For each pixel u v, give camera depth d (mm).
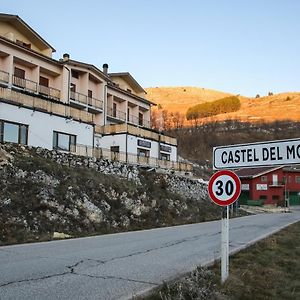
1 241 14273
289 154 5930
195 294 6148
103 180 25438
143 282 7875
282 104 173375
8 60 33188
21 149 23547
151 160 40281
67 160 26203
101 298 6625
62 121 30172
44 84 37969
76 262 10102
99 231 19750
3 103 25516
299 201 73062
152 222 25406
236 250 12469
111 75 51781
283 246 13531
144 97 57562
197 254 11914
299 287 7047
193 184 39969
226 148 6805
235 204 45812
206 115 168375
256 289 6758
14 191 18453
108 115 45562
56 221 18250
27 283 7578
